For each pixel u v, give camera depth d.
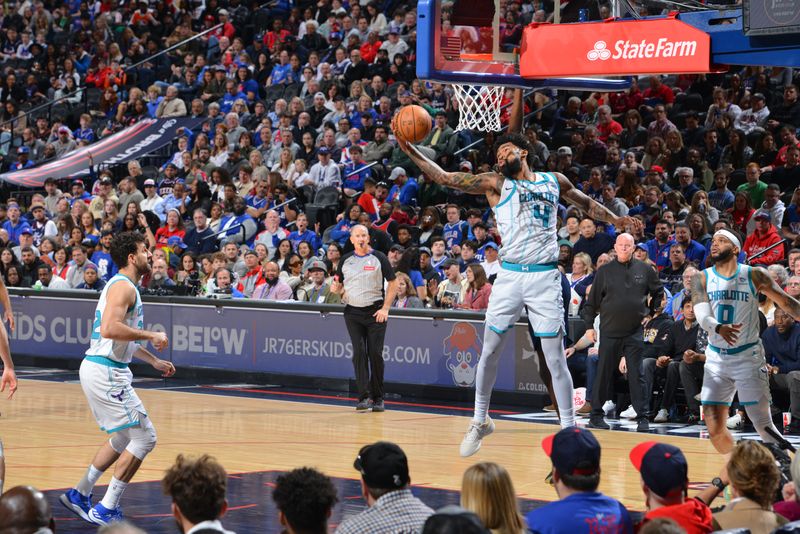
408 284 15.16
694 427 12.03
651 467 4.89
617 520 4.76
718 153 17.91
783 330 11.93
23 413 12.50
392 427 11.83
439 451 10.26
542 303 8.41
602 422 12.04
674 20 8.64
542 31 9.38
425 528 3.56
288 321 15.47
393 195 18.91
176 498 4.40
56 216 22.36
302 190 19.98
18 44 29.53
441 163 19.30
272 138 21.88
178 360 16.44
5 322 17.78
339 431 11.48
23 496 3.80
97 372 7.32
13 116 27.14
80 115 26.47
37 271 18.64
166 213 20.97
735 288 8.20
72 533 7.00
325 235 18.36
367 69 22.67
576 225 15.73
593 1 9.47
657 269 14.78
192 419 12.27
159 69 26.61
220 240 19.45
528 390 13.73
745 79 19.11
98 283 17.77
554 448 4.89
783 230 15.09
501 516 4.46
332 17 24.77
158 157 24.20
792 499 5.27
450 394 14.30
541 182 8.48
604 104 19.72
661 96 19.52
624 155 17.59
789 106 18.36
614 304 11.87
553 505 4.79
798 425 11.88
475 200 18.94
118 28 28.48
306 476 4.17
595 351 12.86
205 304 16.16
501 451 10.29
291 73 24.08
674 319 13.02
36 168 23.53
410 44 22.92
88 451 9.99
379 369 13.15
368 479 4.61
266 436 11.05
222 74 24.97
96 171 23.77
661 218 15.35
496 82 9.57
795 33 7.92
